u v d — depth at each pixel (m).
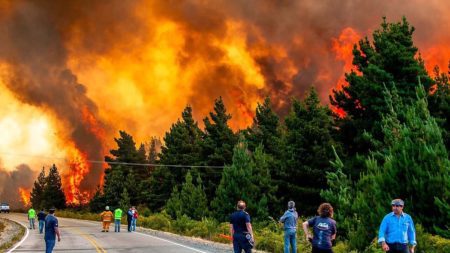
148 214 65.75
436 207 13.54
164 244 24.52
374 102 30.97
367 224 15.23
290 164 35.47
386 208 14.35
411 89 30.27
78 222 61.22
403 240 9.30
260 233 27.64
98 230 40.47
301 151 35.22
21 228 44.56
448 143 26.31
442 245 12.36
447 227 13.03
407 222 9.41
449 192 13.23
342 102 34.84
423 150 14.14
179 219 42.25
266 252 19.92
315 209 34.56
